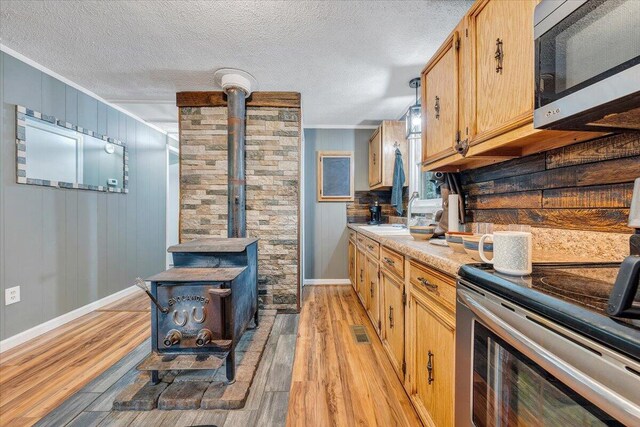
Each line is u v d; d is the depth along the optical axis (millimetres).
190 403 1474
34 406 1486
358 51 2145
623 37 612
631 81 597
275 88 2789
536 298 620
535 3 934
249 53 2180
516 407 701
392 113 3508
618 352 445
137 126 3674
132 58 2254
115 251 3277
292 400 1546
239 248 1931
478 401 862
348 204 4109
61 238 2588
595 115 747
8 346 2105
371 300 2494
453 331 1033
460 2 1639
